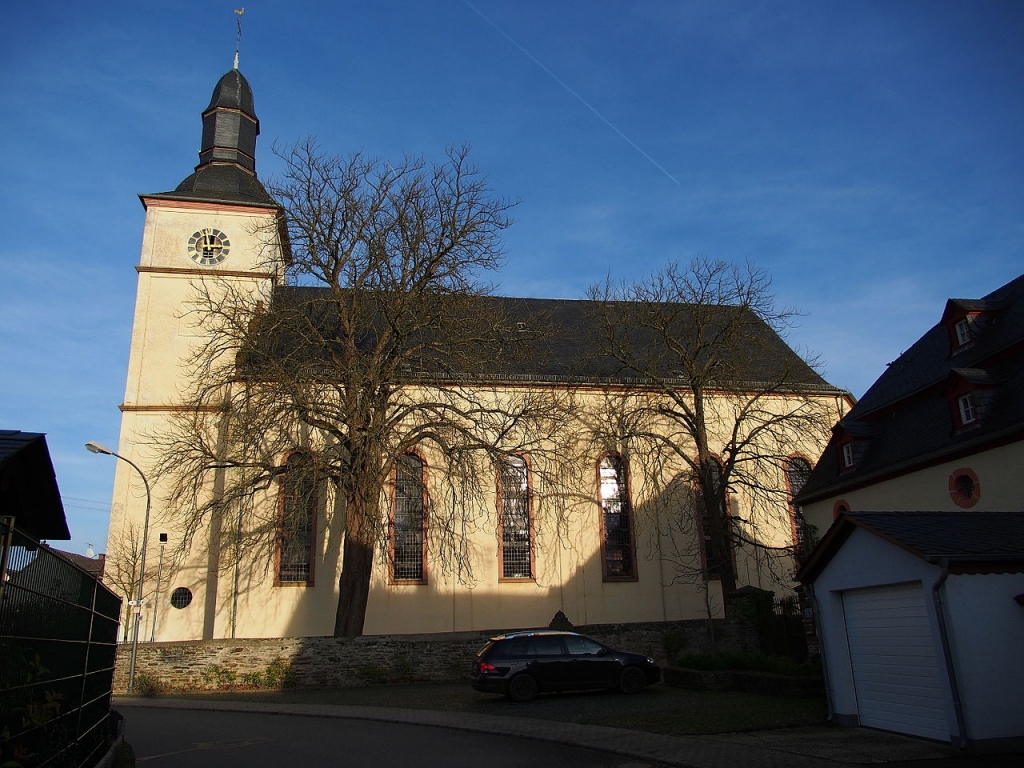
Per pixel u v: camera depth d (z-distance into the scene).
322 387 24.16
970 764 10.12
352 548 24.03
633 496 30.44
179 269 31.23
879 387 26.03
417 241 24.92
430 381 26.25
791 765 10.15
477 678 18.02
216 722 16.16
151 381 30.00
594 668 18.30
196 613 27.75
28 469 10.73
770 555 27.92
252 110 35.19
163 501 28.70
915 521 13.17
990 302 21.91
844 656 13.87
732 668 19.73
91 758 10.00
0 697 6.71
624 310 28.80
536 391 30.50
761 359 33.34
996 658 11.32
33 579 7.64
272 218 30.64
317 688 22.55
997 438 17.55
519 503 29.55
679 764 10.39
